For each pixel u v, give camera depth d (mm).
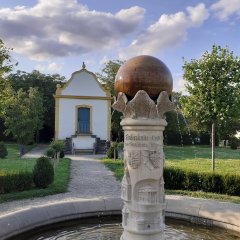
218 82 14672
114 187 13500
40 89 45719
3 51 19984
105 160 24250
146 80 6102
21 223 7305
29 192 11516
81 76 32812
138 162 6176
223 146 46031
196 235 7492
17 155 28531
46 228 7805
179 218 8453
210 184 12180
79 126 32750
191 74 15234
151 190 6152
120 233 7520
